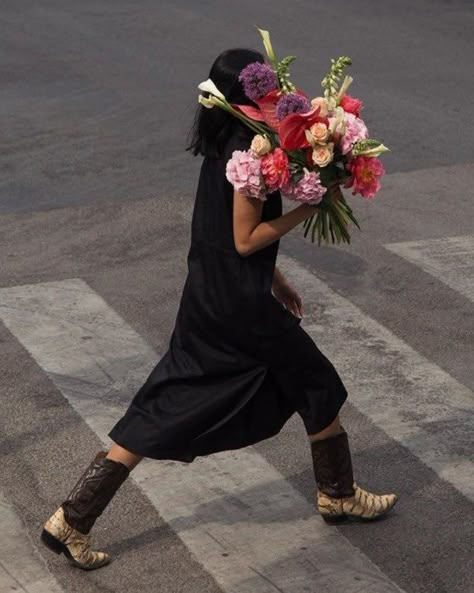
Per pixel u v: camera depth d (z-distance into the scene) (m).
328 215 8.38
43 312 13.09
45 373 11.73
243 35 25.58
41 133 19.30
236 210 8.02
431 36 25.41
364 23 26.56
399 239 15.14
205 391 8.42
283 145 7.79
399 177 17.28
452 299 13.45
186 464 10.09
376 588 8.52
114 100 21.08
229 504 9.55
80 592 8.53
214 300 8.27
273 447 10.41
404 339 12.50
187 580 8.64
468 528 9.26
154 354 12.17
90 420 10.86
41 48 24.66
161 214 15.97
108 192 16.78
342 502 9.13
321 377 8.62
